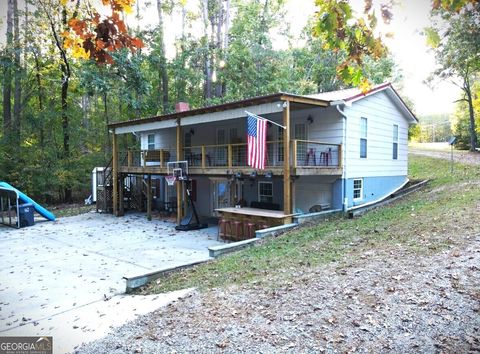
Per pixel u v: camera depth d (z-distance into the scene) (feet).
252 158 32.53
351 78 11.39
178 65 82.74
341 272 19.61
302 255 24.53
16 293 22.56
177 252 33.12
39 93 75.41
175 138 61.77
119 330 15.94
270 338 13.56
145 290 22.29
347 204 42.32
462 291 15.47
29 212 49.67
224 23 91.61
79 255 32.55
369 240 25.90
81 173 75.51
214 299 18.24
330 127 42.73
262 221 36.40
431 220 28.58
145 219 53.93
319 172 38.58
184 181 47.52
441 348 11.91
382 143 50.26
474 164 63.00
